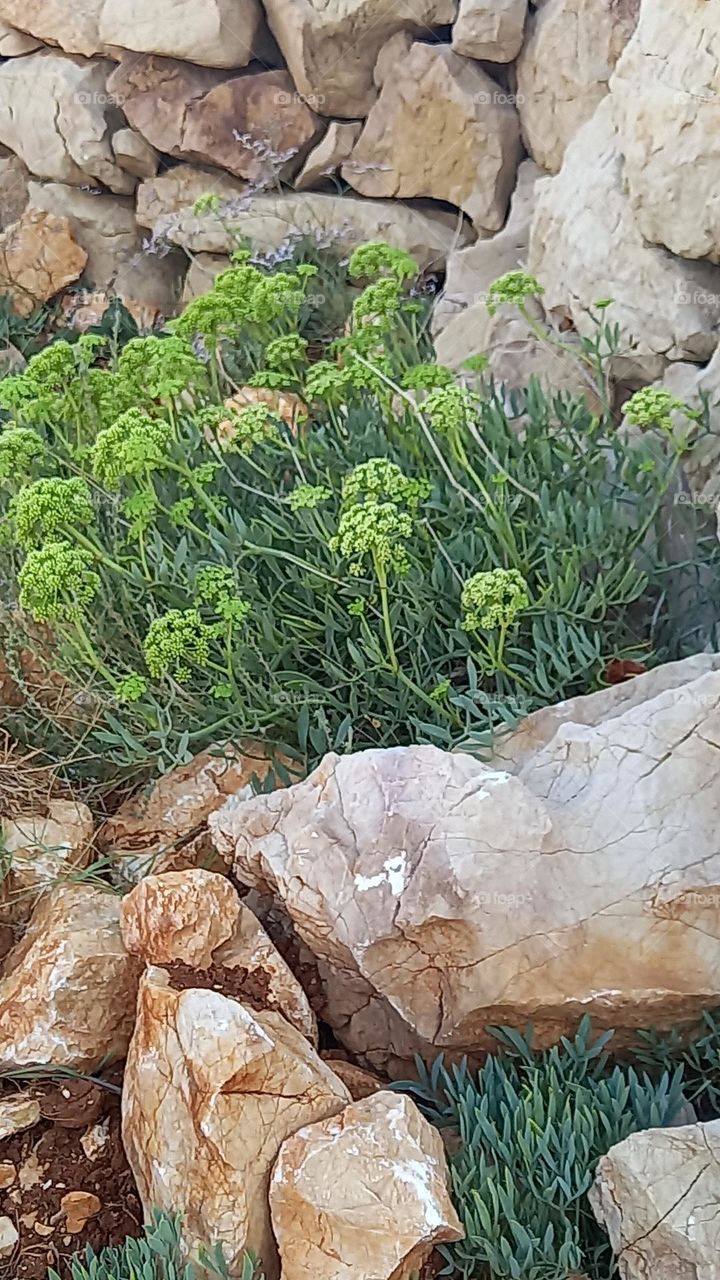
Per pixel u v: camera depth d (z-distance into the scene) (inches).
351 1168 33.5
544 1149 34.4
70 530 42.4
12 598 51.2
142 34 71.5
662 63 51.9
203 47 70.4
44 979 40.3
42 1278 36.2
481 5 63.3
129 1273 33.4
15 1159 39.1
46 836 46.3
